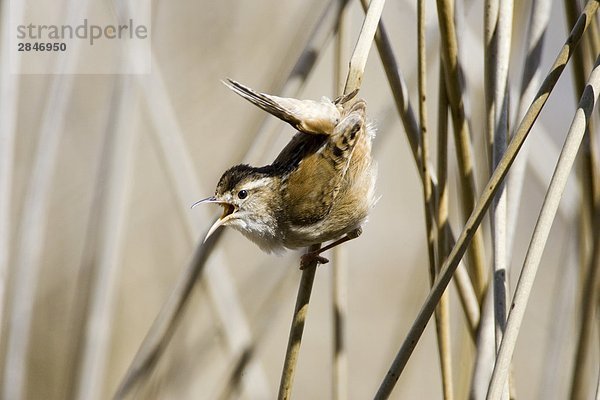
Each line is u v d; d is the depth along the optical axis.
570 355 9.51
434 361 13.91
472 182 7.49
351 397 15.20
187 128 12.80
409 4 9.95
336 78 8.34
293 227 7.87
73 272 12.73
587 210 9.01
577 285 9.33
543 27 7.35
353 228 7.93
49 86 10.05
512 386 7.43
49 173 9.74
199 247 8.76
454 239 7.65
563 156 5.61
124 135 9.79
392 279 15.51
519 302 5.51
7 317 10.86
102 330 9.68
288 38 11.32
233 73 13.15
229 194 8.12
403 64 12.51
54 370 12.27
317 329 15.94
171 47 13.09
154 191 13.16
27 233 9.66
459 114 7.31
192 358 10.88
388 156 14.98
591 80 5.80
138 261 12.95
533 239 5.54
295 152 7.95
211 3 13.15
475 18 12.41
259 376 9.94
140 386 8.73
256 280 11.09
